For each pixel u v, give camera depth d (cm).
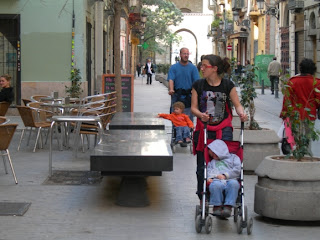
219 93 762
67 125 1419
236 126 1285
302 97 1033
